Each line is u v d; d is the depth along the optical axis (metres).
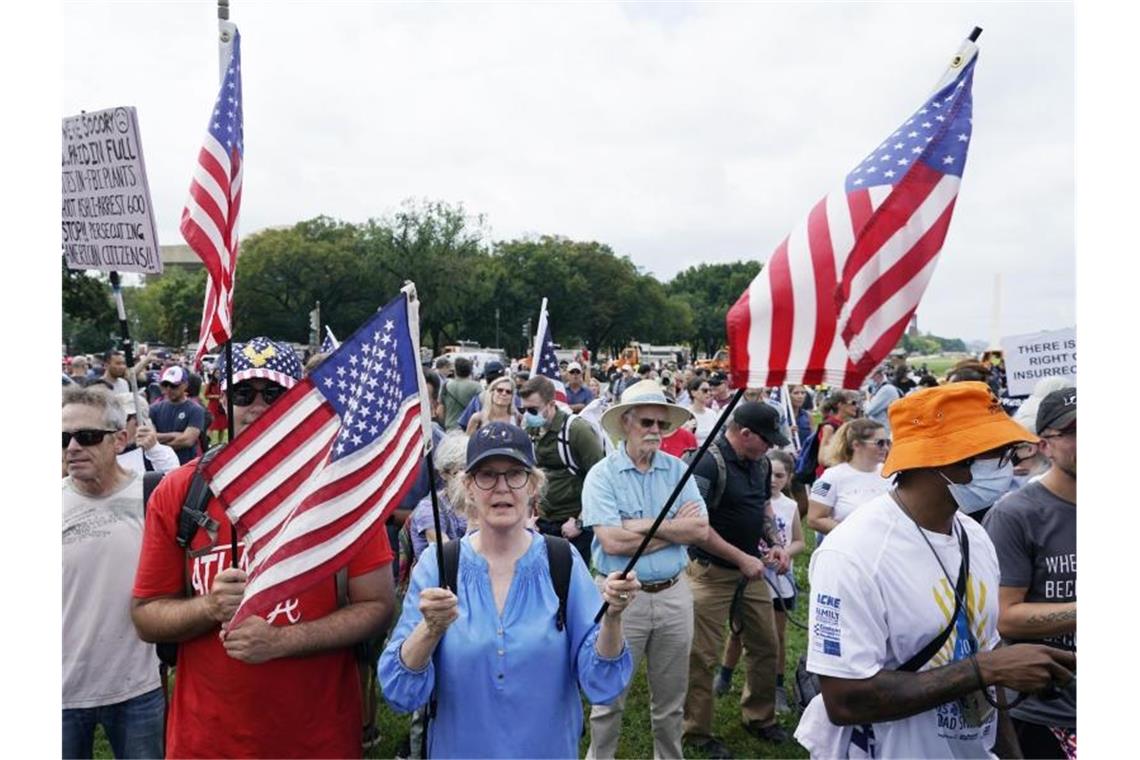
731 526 4.81
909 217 2.62
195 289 74.12
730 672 5.79
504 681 2.69
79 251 4.02
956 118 2.66
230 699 2.76
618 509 4.34
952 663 2.42
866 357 2.59
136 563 3.39
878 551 2.47
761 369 2.58
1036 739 3.16
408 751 4.82
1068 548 3.09
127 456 3.87
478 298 76.19
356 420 2.65
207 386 10.85
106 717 3.39
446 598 2.48
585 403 14.27
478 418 6.95
